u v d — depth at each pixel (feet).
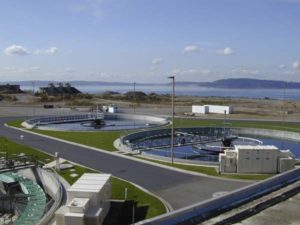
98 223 59.00
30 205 87.30
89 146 145.89
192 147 163.53
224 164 105.40
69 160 120.47
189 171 107.04
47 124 230.27
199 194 85.40
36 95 510.99
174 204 78.02
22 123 215.51
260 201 51.39
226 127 209.46
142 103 431.84
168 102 458.50
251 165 104.63
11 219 96.43
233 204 49.55
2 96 460.14
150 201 78.74
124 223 65.67
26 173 108.68
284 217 46.52
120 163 117.08
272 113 301.43
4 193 105.09
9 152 130.82
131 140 177.88
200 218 44.50
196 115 279.28
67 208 60.23
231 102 483.10
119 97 517.14
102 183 67.56
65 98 466.29
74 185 66.13
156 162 118.62
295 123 233.35
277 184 58.59
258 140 185.88
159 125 224.33
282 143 184.03
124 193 84.53
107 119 275.39
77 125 235.61
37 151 134.21
